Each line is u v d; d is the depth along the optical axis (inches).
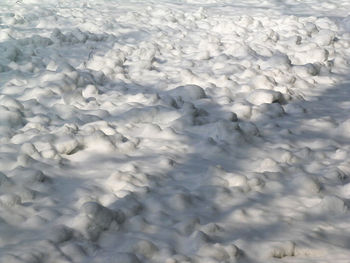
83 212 142.9
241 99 247.8
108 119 218.2
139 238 138.3
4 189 158.4
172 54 322.7
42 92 238.4
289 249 136.1
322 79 280.5
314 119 223.6
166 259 129.5
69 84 248.4
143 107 222.2
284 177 174.2
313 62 303.1
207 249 132.3
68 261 129.3
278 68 282.4
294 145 201.3
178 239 140.6
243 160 187.3
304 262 133.3
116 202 152.9
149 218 149.7
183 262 128.0
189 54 321.7
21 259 125.5
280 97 244.7
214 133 202.7
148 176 168.9
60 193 162.4
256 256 134.7
